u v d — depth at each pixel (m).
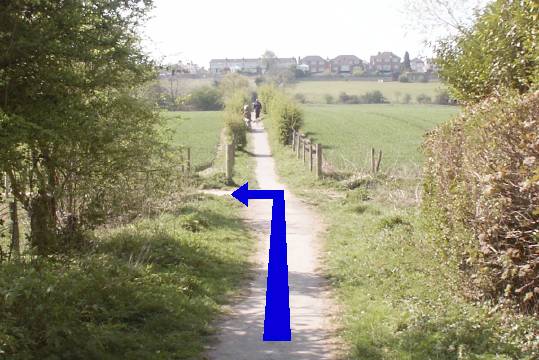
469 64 15.12
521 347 7.77
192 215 18.22
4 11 9.85
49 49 10.11
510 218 8.95
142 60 12.68
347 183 27.53
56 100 10.65
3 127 9.72
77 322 8.38
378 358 8.26
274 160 41.12
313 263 14.65
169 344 8.65
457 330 8.34
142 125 13.58
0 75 10.25
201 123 70.56
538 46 11.24
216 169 32.47
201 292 11.52
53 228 13.16
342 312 10.59
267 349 8.84
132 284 10.51
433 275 11.71
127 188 15.16
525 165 8.36
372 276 12.72
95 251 13.24
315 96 124.38
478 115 10.20
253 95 106.88
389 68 186.12
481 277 9.60
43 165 12.17
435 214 11.90
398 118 77.44
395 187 23.84
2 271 9.09
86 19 10.66
